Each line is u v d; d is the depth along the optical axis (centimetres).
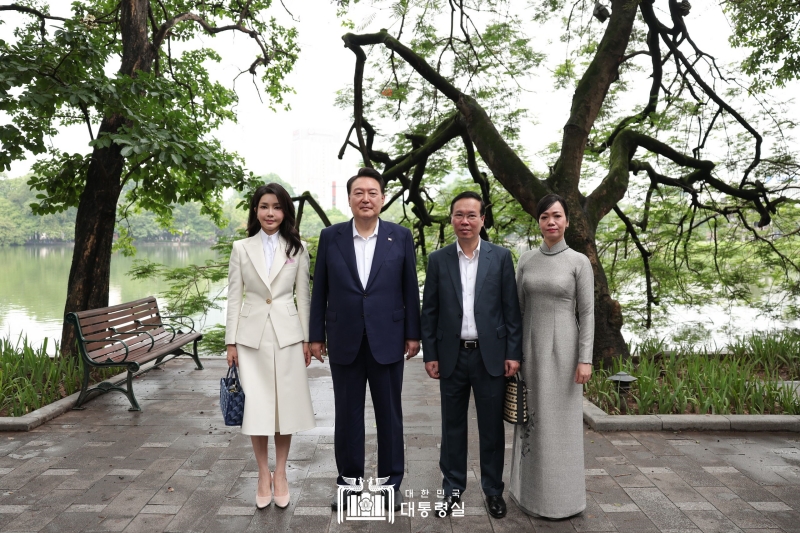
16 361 548
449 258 298
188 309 874
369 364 299
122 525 280
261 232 315
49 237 7200
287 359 301
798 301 877
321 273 305
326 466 360
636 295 1019
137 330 560
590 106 685
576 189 657
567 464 286
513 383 291
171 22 742
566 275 288
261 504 299
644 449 387
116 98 556
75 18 734
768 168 861
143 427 439
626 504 303
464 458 305
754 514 290
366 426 445
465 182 1071
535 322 294
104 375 581
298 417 301
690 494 315
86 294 658
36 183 714
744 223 919
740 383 474
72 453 382
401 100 838
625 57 713
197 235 5794
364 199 289
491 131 684
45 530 275
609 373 574
